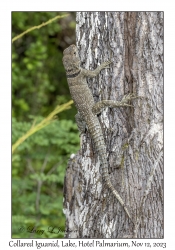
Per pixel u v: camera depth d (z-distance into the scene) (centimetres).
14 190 781
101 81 498
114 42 487
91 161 511
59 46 1190
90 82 512
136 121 493
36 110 1108
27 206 746
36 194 769
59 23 1149
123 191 495
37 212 720
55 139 727
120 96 490
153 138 495
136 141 493
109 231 503
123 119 495
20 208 796
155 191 498
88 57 504
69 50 536
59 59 1197
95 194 508
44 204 735
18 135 702
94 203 509
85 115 507
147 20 486
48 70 1180
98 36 493
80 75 511
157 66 490
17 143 497
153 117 494
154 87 491
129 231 497
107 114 498
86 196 514
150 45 487
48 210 716
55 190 947
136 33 486
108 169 500
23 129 713
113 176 498
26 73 1068
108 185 490
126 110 495
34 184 878
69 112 1139
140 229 496
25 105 1019
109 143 498
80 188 518
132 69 488
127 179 495
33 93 1106
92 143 510
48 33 1095
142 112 492
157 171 496
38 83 1107
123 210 498
